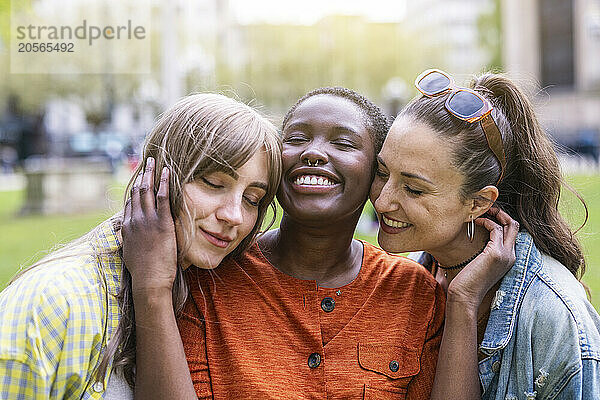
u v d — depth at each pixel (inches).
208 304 81.1
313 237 82.6
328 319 81.4
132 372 72.9
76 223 417.7
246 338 78.8
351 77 1651.1
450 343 77.8
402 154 79.4
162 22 565.6
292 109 85.8
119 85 948.6
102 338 70.9
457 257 86.1
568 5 1528.1
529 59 1572.3
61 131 1318.9
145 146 77.9
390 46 1727.4
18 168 1243.8
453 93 79.7
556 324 77.7
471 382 77.0
